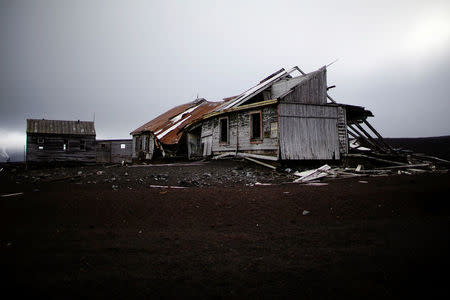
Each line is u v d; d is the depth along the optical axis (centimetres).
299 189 839
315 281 274
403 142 3294
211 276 291
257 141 1588
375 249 360
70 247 386
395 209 582
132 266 320
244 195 746
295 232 449
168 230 471
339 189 814
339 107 1636
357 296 243
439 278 272
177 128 2486
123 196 750
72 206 643
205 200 688
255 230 465
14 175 1803
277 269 306
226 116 1844
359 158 1595
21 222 522
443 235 409
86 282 278
